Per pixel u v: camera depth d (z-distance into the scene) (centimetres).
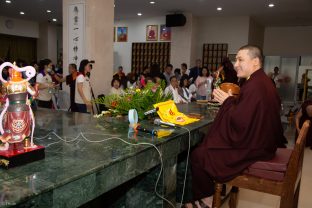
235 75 344
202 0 741
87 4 540
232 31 943
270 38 1130
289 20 974
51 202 103
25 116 120
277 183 182
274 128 190
